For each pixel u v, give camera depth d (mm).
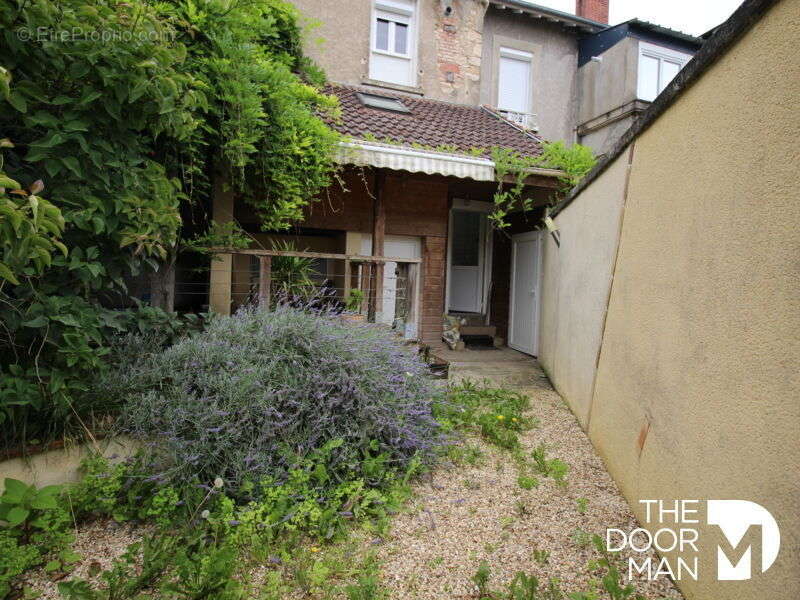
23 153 2859
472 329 9102
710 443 2018
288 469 2922
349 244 6988
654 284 2775
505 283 9320
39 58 2582
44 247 2281
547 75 11055
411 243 7730
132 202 2986
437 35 9898
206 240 4668
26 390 2586
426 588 2252
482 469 3568
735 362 1855
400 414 3373
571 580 2311
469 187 8625
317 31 8953
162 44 2924
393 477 3176
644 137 3066
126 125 2951
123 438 2975
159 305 4328
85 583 2066
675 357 2418
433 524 2791
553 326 6418
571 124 11266
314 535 2639
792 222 1543
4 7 2283
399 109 8180
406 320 5586
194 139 3924
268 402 2945
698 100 2271
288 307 4094
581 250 4895
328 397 3201
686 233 2361
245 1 4516
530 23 10898
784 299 1571
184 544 2438
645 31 10352
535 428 4520
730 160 1957
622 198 3529
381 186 6348
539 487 3293
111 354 3311
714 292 2047
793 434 1497
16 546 2324
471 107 10078
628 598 2146
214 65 4016
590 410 4238
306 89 5805
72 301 2762
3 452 2570
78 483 2785
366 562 2371
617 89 9969
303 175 5059
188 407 2863
